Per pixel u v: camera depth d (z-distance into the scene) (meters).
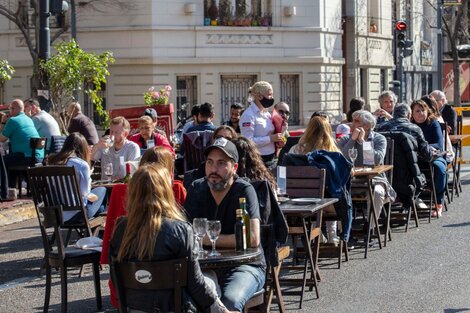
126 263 6.81
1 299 10.81
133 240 6.84
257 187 8.69
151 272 6.74
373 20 46.00
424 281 11.28
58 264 9.80
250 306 7.98
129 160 13.69
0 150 18.22
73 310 10.23
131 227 6.86
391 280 11.40
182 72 36.03
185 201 8.55
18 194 19.48
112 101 36.03
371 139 14.14
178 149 19.47
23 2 36.81
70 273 12.23
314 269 10.73
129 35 35.75
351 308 10.04
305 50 38.50
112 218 9.38
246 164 9.77
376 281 11.36
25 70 36.94
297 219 10.73
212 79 36.41
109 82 36.06
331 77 39.66
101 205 12.62
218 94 36.59
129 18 35.69
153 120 15.88
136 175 6.94
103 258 9.51
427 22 52.88
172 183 8.78
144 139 14.89
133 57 35.62
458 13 48.25
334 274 11.84
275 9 38.00
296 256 11.75
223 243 8.23
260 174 9.77
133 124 19.58
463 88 52.28
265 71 37.50
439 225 15.73
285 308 10.09
